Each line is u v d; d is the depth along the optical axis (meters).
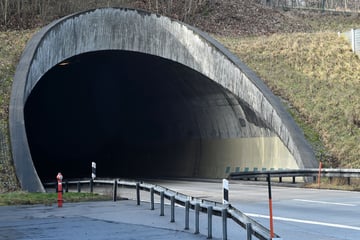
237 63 41.06
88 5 60.84
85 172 62.75
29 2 59.06
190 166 48.16
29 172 27.91
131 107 54.78
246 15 76.00
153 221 17.39
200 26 68.94
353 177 31.70
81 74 47.75
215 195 26.86
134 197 27.14
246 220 11.66
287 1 97.38
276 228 15.41
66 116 58.75
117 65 45.38
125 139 59.12
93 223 17.00
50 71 44.53
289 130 36.66
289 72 46.44
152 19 41.38
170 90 46.97
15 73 35.44
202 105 45.06
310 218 17.56
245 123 41.06
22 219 18.30
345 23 80.31
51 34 37.59
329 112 40.03
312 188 31.44
